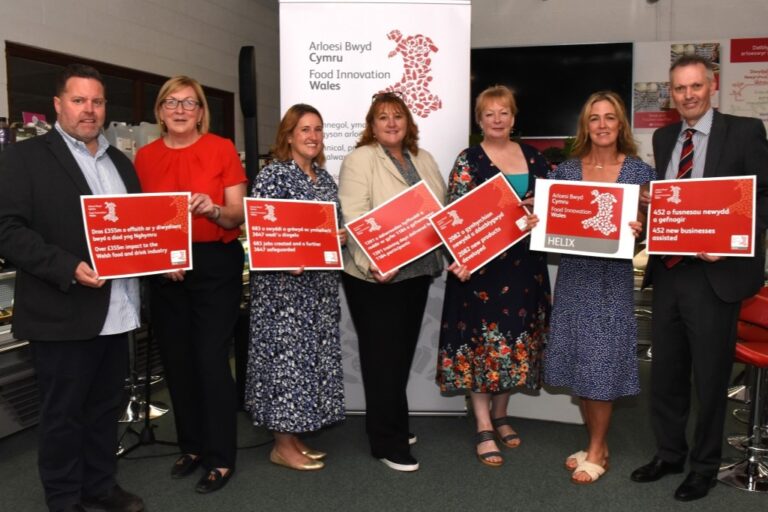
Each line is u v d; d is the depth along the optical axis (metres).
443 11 3.23
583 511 2.41
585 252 2.49
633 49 7.68
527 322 2.72
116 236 2.10
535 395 3.43
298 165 2.64
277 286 2.59
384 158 2.70
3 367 3.05
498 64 8.06
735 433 3.28
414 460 2.79
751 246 2.24
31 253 1.97
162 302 2.63
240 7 7.36
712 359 2.42
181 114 2.46
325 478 2.71
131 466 2.85
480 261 2.59
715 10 7.77
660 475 2.66
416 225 2.60
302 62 3.24
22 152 2.05
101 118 2.13
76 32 5.12
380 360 2.72
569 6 8.13
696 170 2.43
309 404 2.61
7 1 4.56
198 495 2.56
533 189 2.72
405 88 3.26
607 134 2.52
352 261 2.70
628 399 3.77
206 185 2.48
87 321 2.11
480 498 2.52
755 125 2.33
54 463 2.16
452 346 2.83
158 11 6.03
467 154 2.77
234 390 2.64
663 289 2.52
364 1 3.22
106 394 2.33
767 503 2.46
